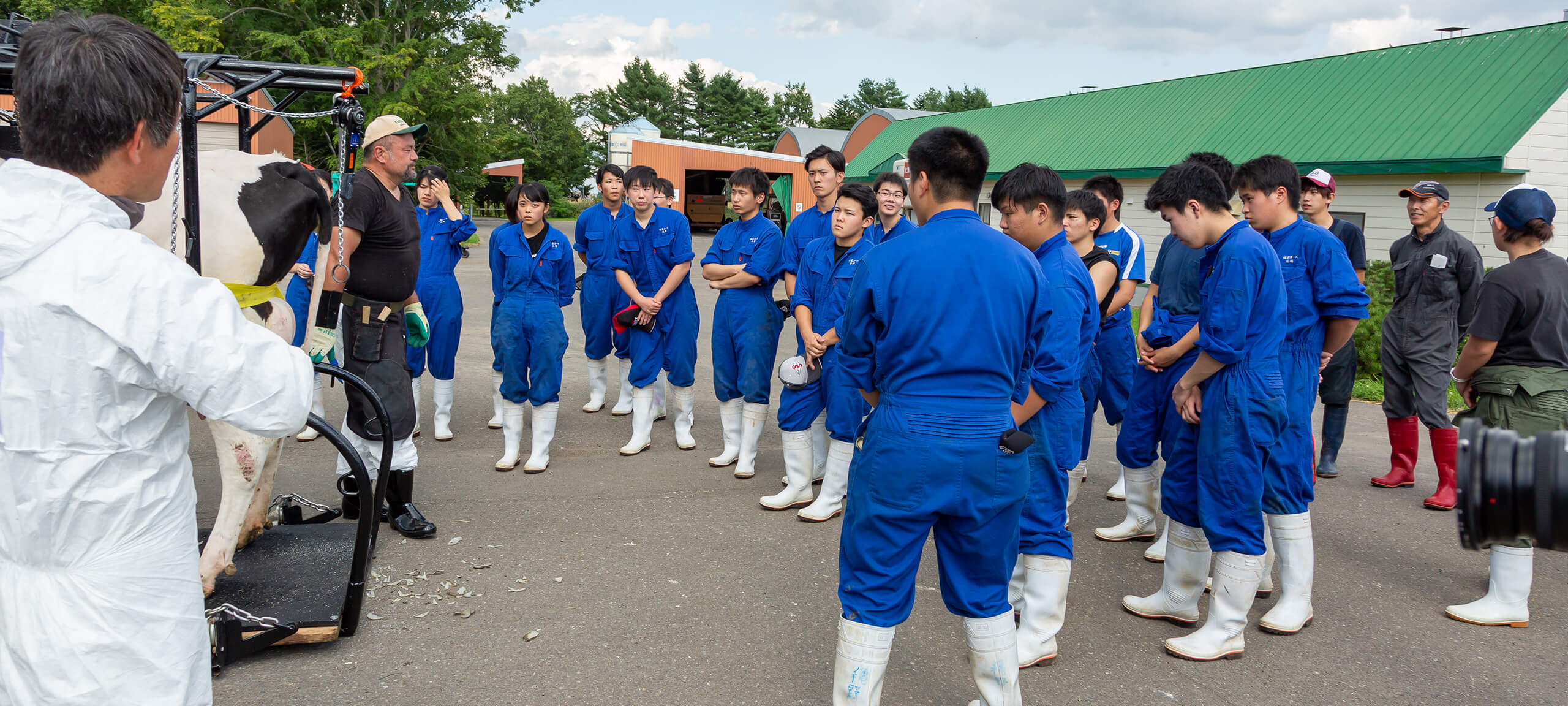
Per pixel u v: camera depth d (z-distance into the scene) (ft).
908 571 8.70
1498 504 4.99
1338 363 19.88
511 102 252.42
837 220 16.06
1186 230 11.32
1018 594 12.59
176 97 5.27
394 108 98.94
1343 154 46.24
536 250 19.15
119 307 4.70
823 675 10.91
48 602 4.91
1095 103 68.39
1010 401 8.62
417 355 21.33
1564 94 40.52
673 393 21.76
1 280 4.68
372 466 14.84
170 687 5.19
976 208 8.76
